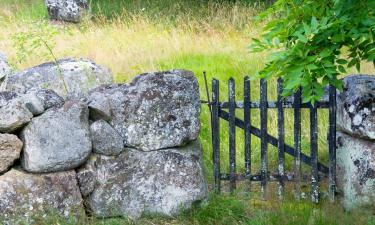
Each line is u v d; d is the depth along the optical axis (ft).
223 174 18.17
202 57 29.71
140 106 16.26
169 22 38.55
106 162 16.15
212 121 18.02
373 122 16.39
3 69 18.01
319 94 13.75
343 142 17.39
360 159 16.66
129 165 16.29
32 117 15.31
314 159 17.69
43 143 15.24
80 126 15.72
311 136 17.65
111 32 35.17
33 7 48.24
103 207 16.08
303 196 18.19
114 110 16.21
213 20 38.63
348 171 17.01
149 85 16.39
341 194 17.53
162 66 28.30
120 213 16.21
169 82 16.49
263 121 17.76
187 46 31.35
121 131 16.28
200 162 17.11
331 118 17.44
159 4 47.44
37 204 15.12
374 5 13.64
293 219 15.99
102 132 15.99
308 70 13.44
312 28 13.14
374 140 16.57
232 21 38.14
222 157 21.06
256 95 24.79
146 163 16.34
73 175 15.69
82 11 44.73
